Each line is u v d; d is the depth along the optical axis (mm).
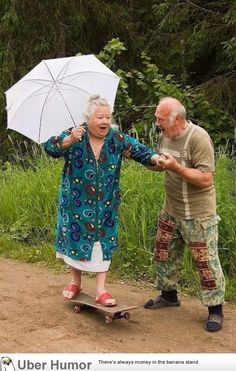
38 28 12375
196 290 5688
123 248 6277
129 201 6586
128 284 5906
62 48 12547
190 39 11312
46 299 5215
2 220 7648
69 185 4652
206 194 4691
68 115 4695
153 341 4516
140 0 12945
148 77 10453
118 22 12781
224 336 4688
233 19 10555
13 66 12250
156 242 5066
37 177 7746
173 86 10180
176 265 5105
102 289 4770
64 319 4766
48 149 4629
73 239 4691
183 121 4609
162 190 6465
